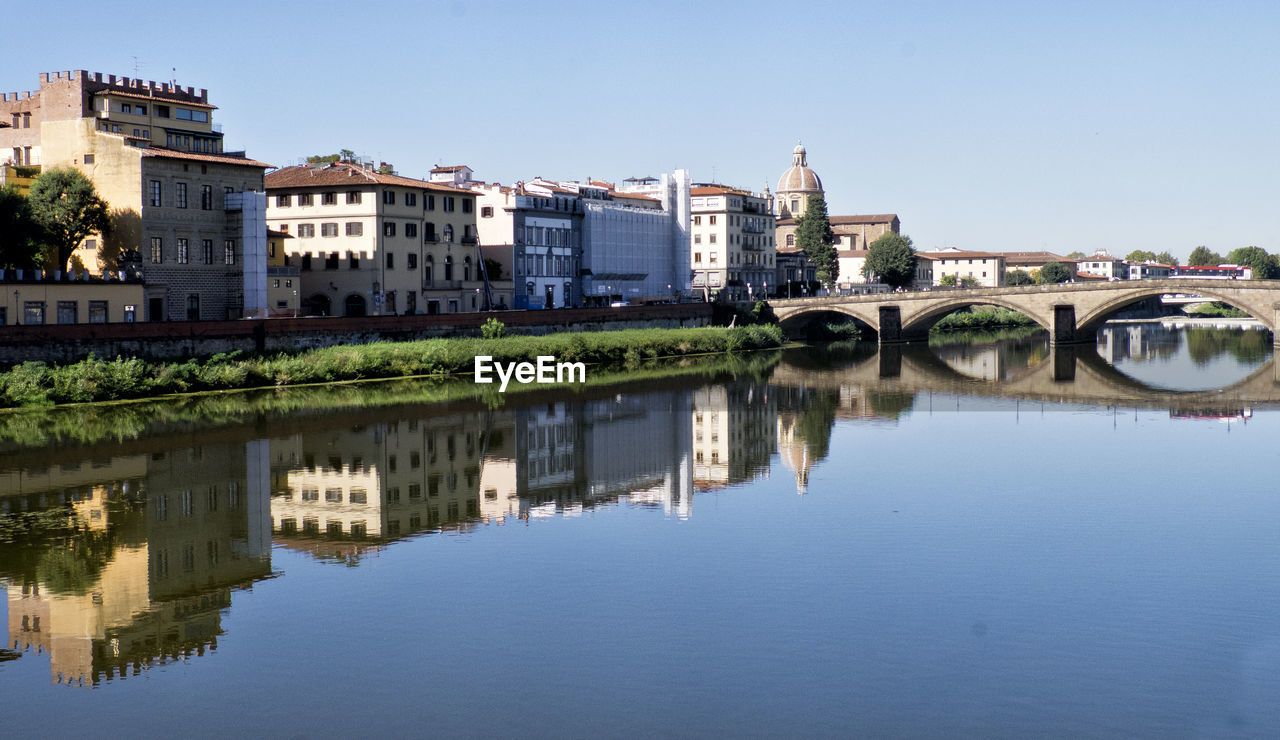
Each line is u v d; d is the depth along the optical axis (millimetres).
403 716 37469
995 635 43656
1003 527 59125
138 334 105250
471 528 60188
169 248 121000
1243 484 70062
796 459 80062
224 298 127688
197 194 124250
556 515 63000
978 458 79875
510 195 175250
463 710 37875
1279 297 173375
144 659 42500
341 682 40188
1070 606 46719
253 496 67625
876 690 39031
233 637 44406
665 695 38812
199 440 84188
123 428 88062
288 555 55344
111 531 59719
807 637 43594
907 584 49719
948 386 129375
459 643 43469
